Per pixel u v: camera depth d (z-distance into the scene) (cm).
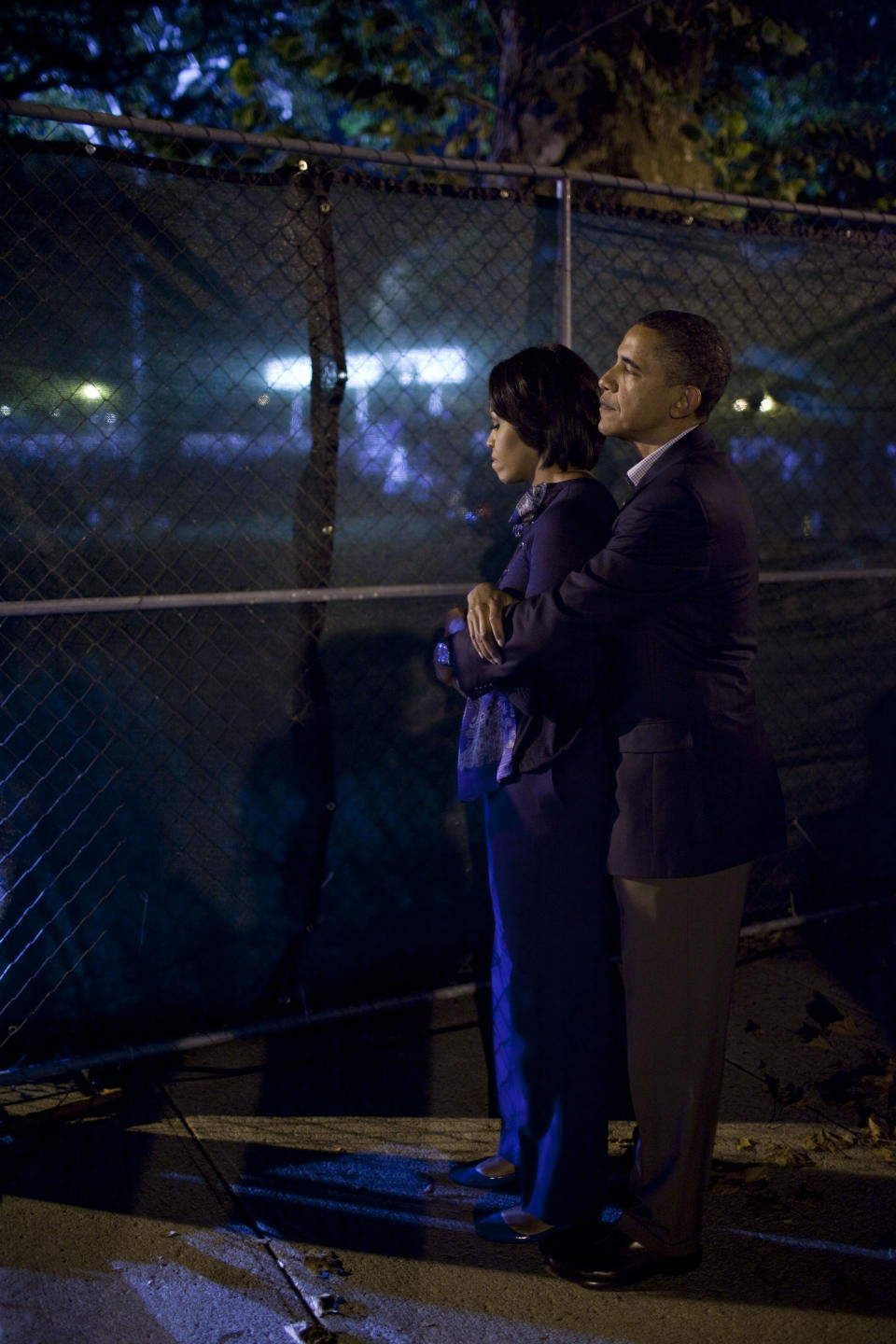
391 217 338
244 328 324
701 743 221
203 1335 224
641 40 472
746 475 404
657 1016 228
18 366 300
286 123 672
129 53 782
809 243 401
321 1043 350
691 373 220
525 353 242
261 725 346
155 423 317
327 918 364
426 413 352
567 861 235
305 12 656
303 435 336
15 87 770
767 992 387
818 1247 254
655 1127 233
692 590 216
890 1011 374
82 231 302
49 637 317
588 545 232
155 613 327
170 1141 294
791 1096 319
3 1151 288
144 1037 345
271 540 337
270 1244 253
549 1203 244
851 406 418
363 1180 278
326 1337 223
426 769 372
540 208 358
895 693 444
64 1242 252
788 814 432
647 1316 231
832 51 681
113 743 329
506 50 495
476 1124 305
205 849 345
